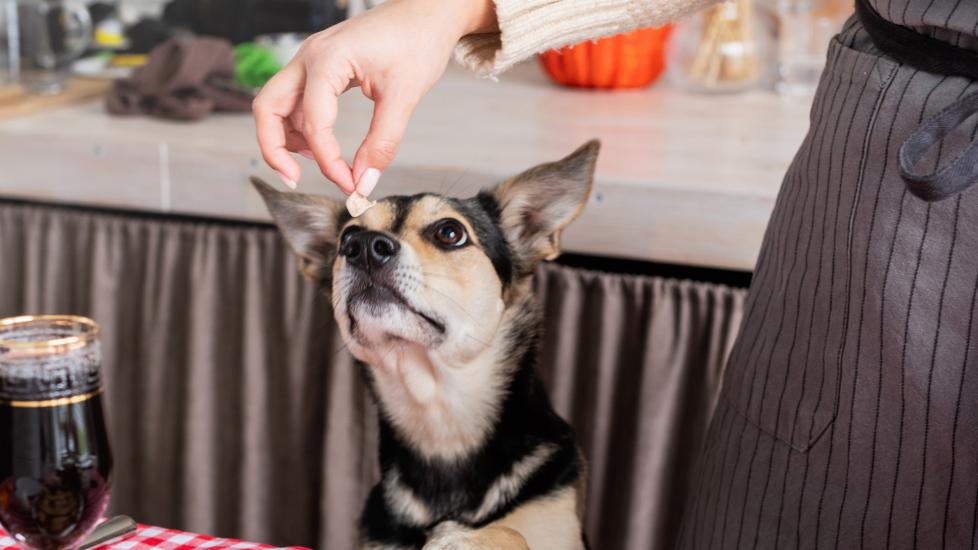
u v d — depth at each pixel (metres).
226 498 1.99
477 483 1.21
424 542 1.19
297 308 1.87
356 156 0.96
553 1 1.03
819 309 1.01
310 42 0.96
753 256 1.62
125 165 1.92
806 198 1.04
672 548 1.80
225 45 2.24
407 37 0.94
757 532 1.06
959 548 0.95
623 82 2.35
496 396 1.23
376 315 1.18
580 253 1.73
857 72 0.97
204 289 1.90
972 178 0.79
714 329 1.69
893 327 0.93
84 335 0.85
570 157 1.27
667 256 1.66
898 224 0.92
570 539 1.18
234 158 1.85
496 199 1.30
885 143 0.93
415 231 1.23
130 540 0.95
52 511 0.83
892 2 0.93
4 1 2.23
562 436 1.25
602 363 1.74
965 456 0.92
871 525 0.98
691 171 1.70
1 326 0.90
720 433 1.16
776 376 1.06
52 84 2.29
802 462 1.02
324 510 1.90
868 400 0.96
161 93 2.11
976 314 0.90
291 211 1.35
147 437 2.02
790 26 2.35
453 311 1.20
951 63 0.89
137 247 1.95
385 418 1.26
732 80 2.31
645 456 1.74
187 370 1.94
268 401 1.92
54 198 1.98
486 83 2.47
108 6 2.81
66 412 0.83
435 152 1.78
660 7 1.10
